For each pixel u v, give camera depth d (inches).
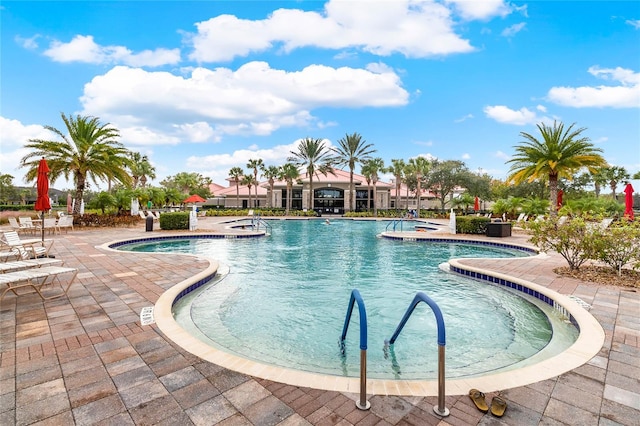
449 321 214.7
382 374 145.3
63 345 143.0
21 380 115.0
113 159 794.8
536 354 162.9
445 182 1809.8
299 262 420.2
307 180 1979.6
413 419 96.7
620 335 158.1
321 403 104.2
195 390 110.3
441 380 99.2
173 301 213.6
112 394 107.3
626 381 117.4
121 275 281.9
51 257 356.8
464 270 335.0
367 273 358.0
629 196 561.6
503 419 96.7
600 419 96.9
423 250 521.0
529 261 374.0
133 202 927.7
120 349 139.6
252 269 376.2
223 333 191.6
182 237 627.2
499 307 242.7
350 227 994.1
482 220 672.4
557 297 222.7
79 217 759.1
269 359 160.1
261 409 100.7
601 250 290.4
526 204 932.0
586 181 1553.9
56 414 97.0
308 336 189.6
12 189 2057.1
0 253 305.0
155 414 97.5
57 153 756.6
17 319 174.2
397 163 1727.4
